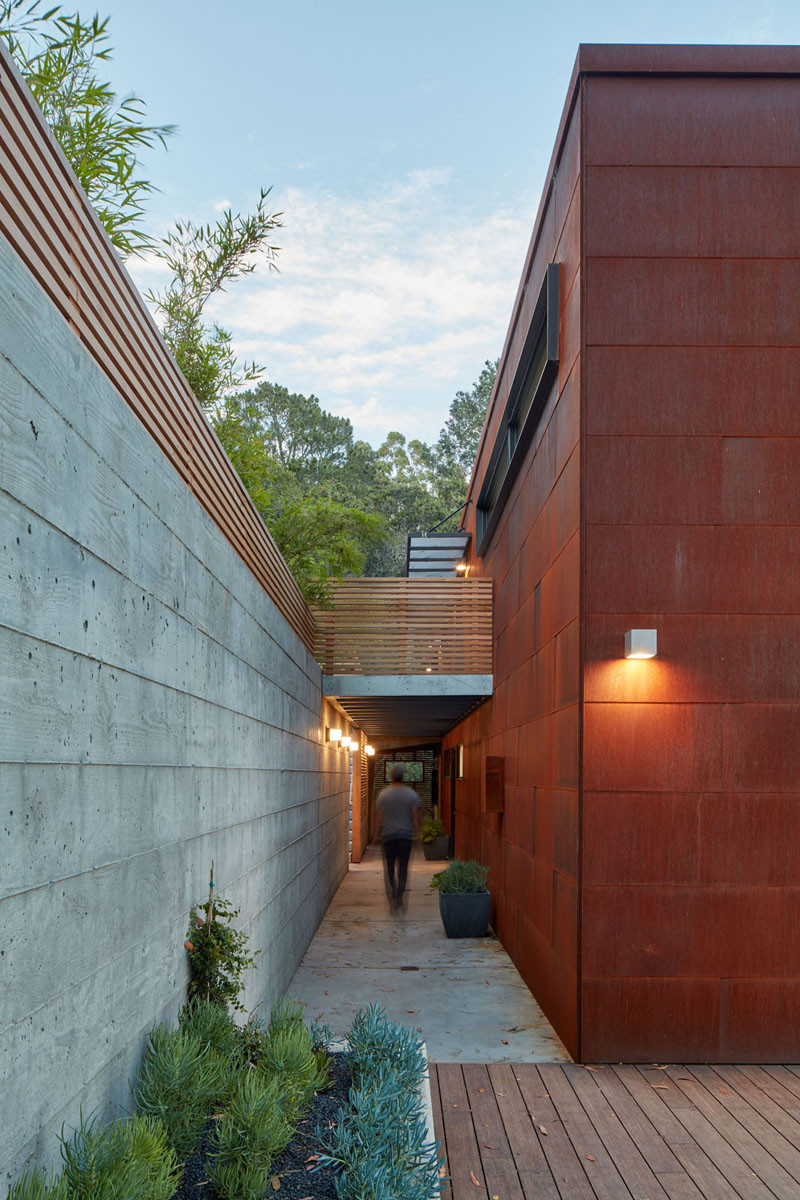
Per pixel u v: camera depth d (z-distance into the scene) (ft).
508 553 28.86
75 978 7.14
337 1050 13.15
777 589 17.44
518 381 26.12
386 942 28.25
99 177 11.32
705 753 17.15
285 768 21.44
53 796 6.72
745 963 16.83
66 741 7.02
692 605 17.39
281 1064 10.48
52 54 10.44
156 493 9.93
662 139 18.13
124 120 10.95
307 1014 19.57
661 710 17.21
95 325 8.26
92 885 7.57
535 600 22.97
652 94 18.25
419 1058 12.07
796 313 17.85
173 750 10.57
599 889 16.92
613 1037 16.65
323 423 120.67
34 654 6.38
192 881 11.58
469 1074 16.02
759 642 17.34
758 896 16.94
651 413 17.70
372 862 54.85
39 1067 6.38
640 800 17.06
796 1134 13.41
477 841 37.37
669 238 17.95
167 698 10.30
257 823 16.89
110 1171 6.49
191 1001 11.29
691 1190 11.66
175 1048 8.93
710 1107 14.46
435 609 32.73
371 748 64.75
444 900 29.30
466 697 33.94
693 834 17.02
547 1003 19.71
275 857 19.34
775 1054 16.69
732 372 17.76
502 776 29.19
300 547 32.37
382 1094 10.16
